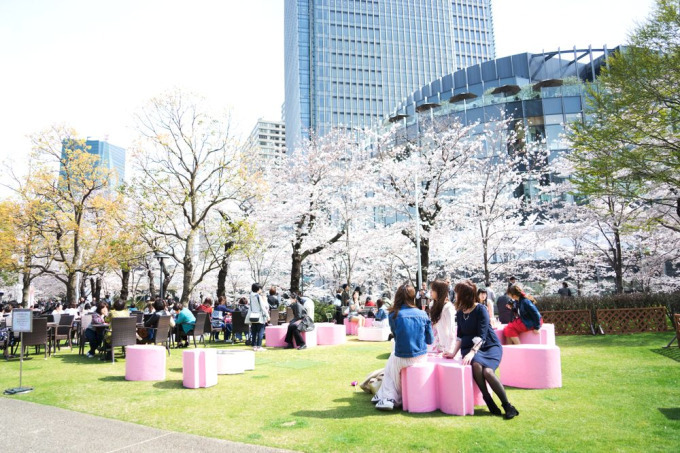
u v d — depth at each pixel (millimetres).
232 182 19266
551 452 3742
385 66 97250
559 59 42594
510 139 25125
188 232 20188
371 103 94500
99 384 7305
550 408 5148
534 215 22812
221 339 15391
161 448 4156
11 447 4250
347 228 21281
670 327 11969
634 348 9469
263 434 4492
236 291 33594
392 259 25141
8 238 21547
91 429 4793
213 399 6098
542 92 34000
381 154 23391
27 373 8453
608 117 12352
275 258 27859
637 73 11375
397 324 5426
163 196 19047
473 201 21141
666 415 4703
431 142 24234
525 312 8344
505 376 6590
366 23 98312
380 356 9820
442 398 5270
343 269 26891
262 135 124188
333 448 4023
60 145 22719
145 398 6223
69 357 10805
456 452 3820
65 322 12664
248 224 18938
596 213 18562
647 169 11523
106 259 22422
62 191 22734
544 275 22953
